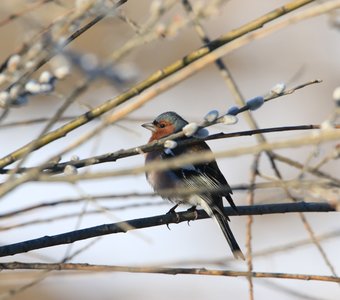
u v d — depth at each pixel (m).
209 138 6.49
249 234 8.28
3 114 6.13
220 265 6.82
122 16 6.10
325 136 4.86
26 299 14.77
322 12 5.04
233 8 25.05
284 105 25.47
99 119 7.08
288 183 5.45
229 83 9.73
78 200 5.88
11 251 7.19
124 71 6.05
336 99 6.16
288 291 7.80
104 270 6.22
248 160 21.72
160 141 6.44
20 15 6.27
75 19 5.80
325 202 7.54
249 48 26.06
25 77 5.97
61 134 6.41
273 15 6.17
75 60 5.96
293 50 25.66
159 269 6.16
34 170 5.22
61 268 6.28
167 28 5.55
